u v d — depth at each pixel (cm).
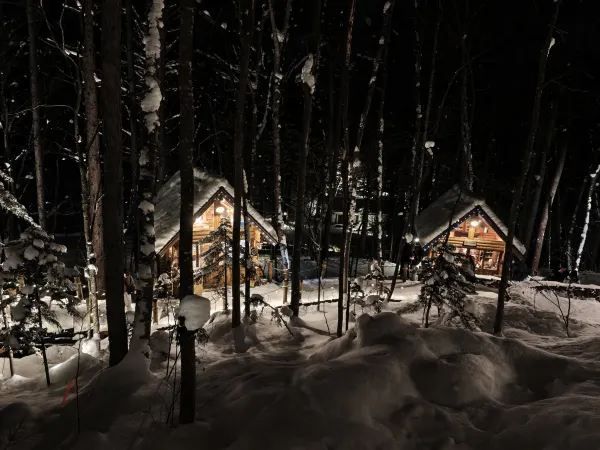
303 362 821
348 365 609
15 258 814
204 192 1591
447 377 607
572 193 3231
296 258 1233
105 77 661
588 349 759
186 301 524
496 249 1895
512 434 509
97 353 1012
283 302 1538
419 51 1947
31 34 1714
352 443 491
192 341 544
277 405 532
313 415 516
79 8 1586
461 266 1009
